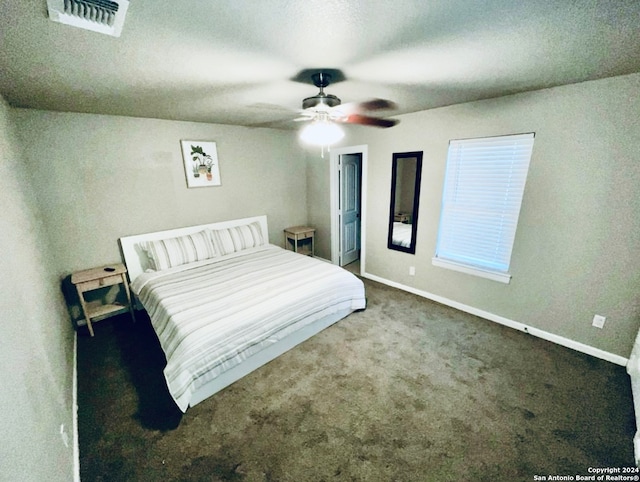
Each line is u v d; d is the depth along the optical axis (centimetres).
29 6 99
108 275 295
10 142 210
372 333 290
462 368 238
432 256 350
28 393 112
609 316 236
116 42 133
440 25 123
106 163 307
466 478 155
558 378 224
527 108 247
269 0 101
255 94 231
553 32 132
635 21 121
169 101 247
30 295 156
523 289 281
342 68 175
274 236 477
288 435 182
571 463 161
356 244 526
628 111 203
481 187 293
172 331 215
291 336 263
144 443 177
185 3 102
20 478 88
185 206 371
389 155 363
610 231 225
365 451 171
